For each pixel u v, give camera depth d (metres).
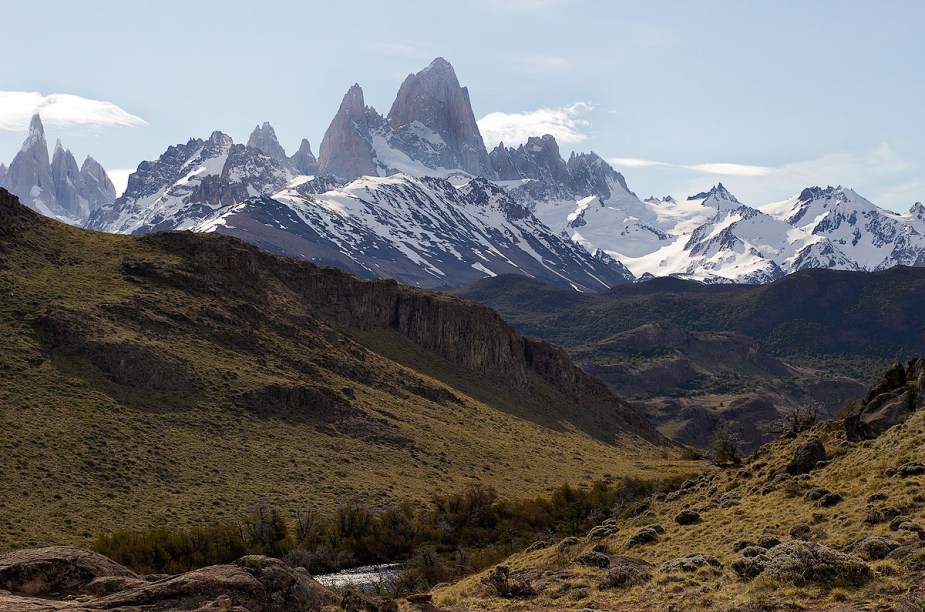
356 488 119.19
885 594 32.28
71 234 167.75
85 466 103.31
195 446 117.69
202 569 30.66
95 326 133.62
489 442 160.50
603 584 41.41
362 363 173.12
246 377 140.50
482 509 109.62
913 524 39.97
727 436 105.00
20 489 94.00
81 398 118.00
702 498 67.88
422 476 132.00
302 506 108.88
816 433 74.75
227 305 162.25
